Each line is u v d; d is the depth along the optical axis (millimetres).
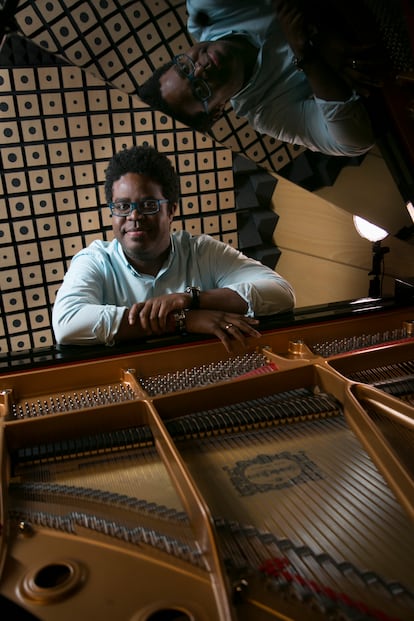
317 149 2281
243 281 2918
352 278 5164
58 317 2418
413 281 2607
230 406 1969
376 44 1847
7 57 3980
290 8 1757
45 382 2053
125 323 2268
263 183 5043
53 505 1479
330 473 1611
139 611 1106
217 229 5098
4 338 4609
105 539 1323
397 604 1146
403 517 1429
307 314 2430
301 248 5312
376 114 2076
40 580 1194
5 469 1566
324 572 1236
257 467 1649
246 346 2264
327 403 1931
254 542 1336
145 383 2102
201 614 1102
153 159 2754
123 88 2059
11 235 4406
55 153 4363
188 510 1408
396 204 2482
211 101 2086
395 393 1970
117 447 1768
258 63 1930
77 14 1818
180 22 1832
